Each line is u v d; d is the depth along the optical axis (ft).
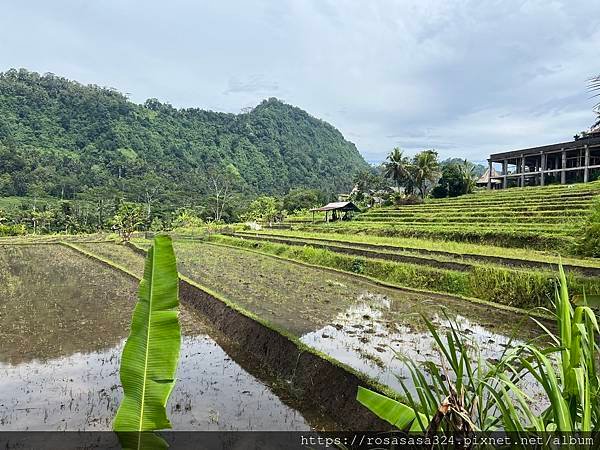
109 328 42.09
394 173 210.79
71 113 417.69
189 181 361.10
